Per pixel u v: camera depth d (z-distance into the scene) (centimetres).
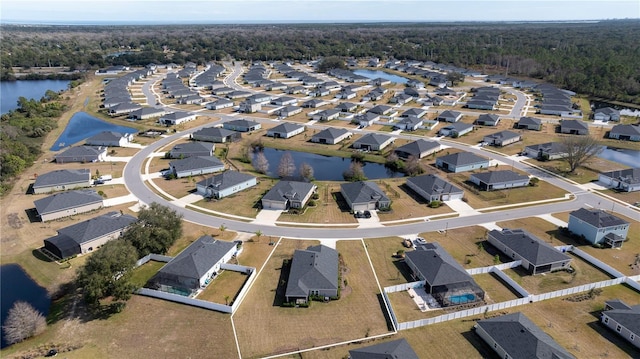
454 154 12075
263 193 10256
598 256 7644
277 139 14750
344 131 14912
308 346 5538
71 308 6322
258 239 8200
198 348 5506
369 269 7262
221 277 7044
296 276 6688
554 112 17875
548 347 5069
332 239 8219
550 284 6862
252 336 5706
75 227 8000
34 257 7594
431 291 6556
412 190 10500
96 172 11431
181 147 12850
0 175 10662
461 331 5806
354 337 5694
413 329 5841
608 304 6100
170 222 7825
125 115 17888
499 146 13825
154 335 5734
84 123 16962
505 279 6969
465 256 7650
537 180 10850
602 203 9750
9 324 5856
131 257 6538
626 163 12738
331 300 6462
